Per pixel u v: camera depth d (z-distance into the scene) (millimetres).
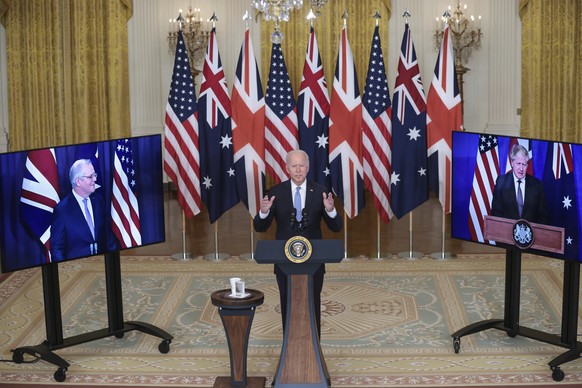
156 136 7969
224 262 10828
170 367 7496
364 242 11734
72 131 15172
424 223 12805
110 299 7957
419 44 15156
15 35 14922
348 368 7402
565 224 7211
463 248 11320
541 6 14820
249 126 10766
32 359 7738
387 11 15094
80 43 14984
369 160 10859
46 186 7297
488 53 15086
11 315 8914
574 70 14938
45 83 15047
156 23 15109
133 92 15234
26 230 7219
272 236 12148
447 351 7785
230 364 6879
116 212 7766
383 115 10781
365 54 15180
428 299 9227
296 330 6555
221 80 10922
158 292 9594
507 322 8008
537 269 10289
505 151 7555
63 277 10203
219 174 10984
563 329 7520
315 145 10805
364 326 8445
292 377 6555
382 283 9812
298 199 7281
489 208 7746
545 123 15078
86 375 7348
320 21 15148
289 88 10797
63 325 8602
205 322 8633
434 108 10766
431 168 10883
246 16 10703
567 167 7133
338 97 10664
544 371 7324
